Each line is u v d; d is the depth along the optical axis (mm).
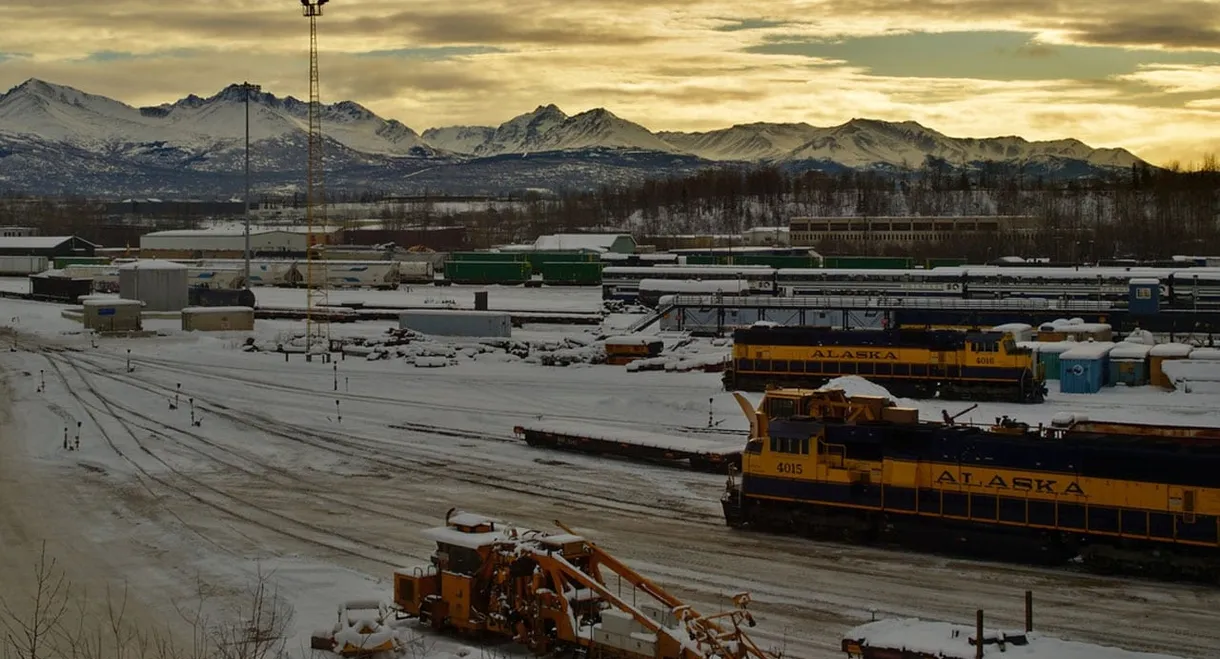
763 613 35125
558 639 31266
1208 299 110438
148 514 49000
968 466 41156
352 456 60688
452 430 67438
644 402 73688
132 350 103500
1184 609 35188
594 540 43688
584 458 59562
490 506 49500
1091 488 39219
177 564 41719
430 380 85500
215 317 117562
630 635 29156
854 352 75250
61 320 128000
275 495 52219
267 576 39906
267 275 175625
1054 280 117938
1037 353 75188
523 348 99500
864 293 125812
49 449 62719
